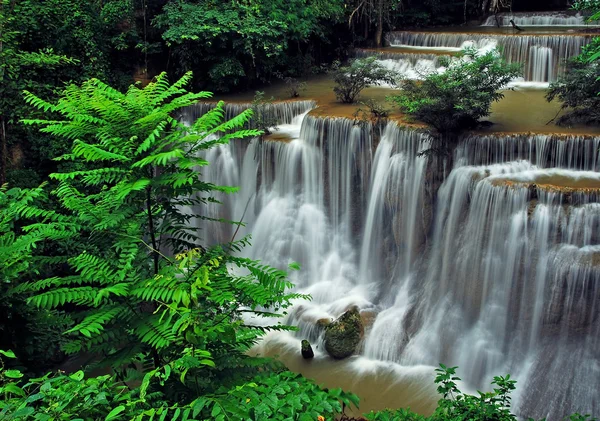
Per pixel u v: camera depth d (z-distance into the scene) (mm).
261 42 22312
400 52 23484
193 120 20969
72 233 5836
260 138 18469
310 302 16453
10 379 5773
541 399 12047
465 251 14062
